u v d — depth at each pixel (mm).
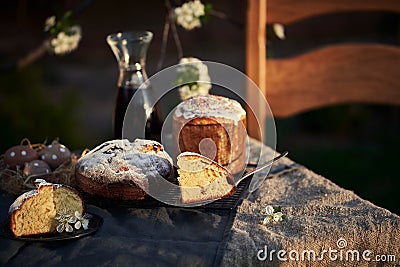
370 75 1965
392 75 1952
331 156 3695
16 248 1248
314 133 4113
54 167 1532
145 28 5066
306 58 1990
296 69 2000
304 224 1324
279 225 1330
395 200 3109
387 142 3889
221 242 1252
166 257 1211
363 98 1980
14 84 3590
